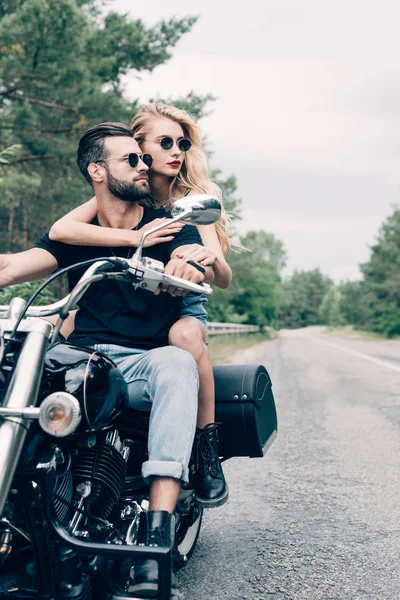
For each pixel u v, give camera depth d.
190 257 2.53
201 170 3.50
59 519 2.14
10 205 15.86
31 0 13.51
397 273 66.62
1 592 2.05
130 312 2.67
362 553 3.70
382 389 11.23
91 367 2.15
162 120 3.38
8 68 13.90
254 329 44.94
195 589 3.19
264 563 3.54
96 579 2.12
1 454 1.83
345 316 132.38
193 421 2.41
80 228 2.77
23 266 2.78
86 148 2.85
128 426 2.54
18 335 2.06
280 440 6.80
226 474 5.50
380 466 5.71
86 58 15.32
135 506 2.54
